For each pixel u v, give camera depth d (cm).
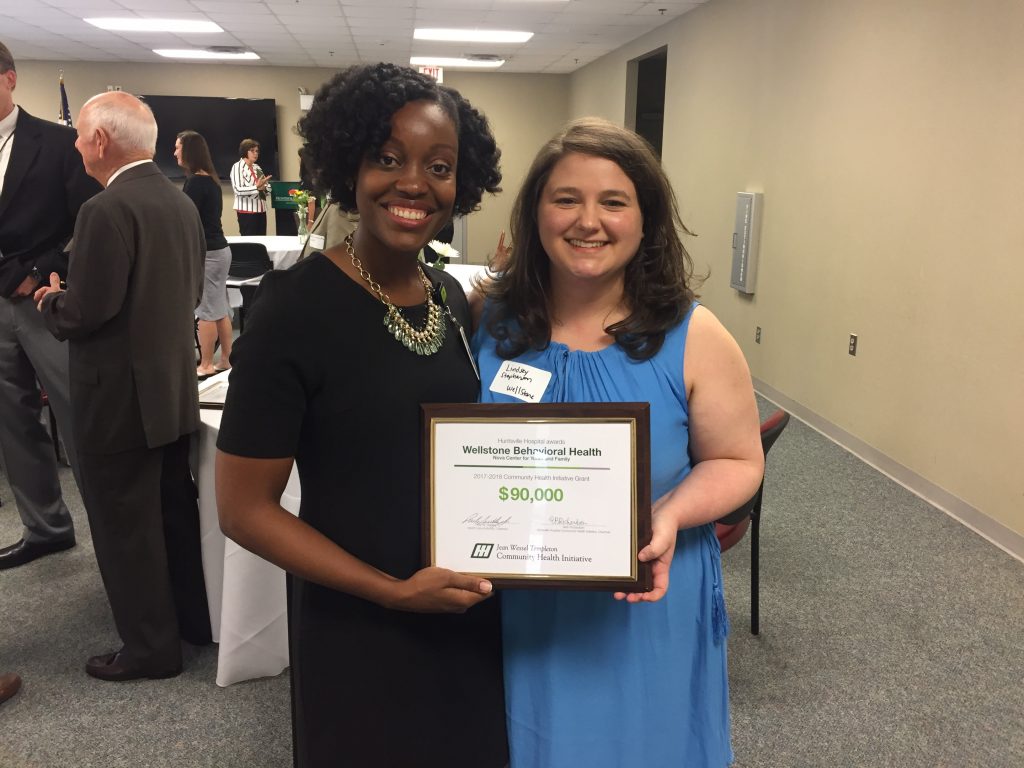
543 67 1052
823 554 284
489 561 95
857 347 396
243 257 530
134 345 182
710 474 109
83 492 194
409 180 89
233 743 184
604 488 94
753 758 182
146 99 1046
